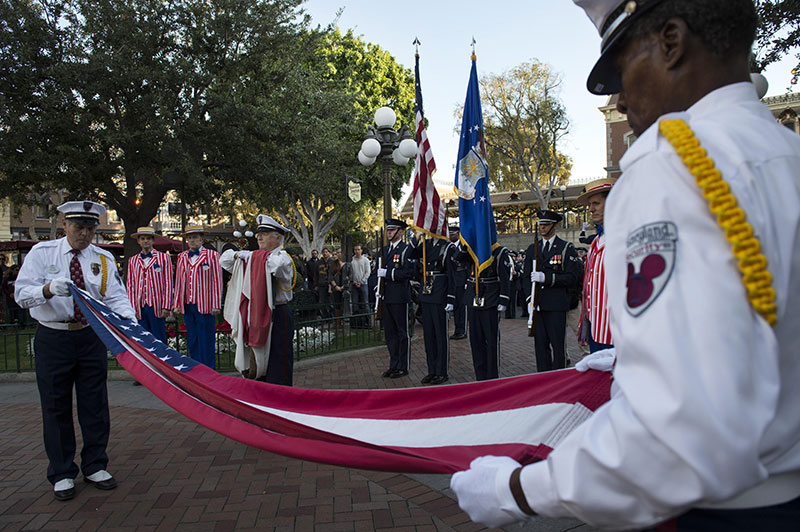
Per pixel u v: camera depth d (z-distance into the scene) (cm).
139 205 1881
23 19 1431
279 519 357
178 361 329
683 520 95
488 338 696
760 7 608
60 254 418
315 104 1777
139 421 582
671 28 100
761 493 88
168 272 823
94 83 1371
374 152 923
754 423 72
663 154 90
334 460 182
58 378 400
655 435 73
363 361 923
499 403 202
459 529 339
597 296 462
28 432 556
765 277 75
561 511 88
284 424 206
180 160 1459
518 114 3347
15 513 372
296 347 922
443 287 758
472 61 705
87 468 414
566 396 187
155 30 1472
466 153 698
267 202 1981
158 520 359
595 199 484
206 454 481
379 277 807
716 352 73
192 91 1614
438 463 161
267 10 1630
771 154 91
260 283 542
